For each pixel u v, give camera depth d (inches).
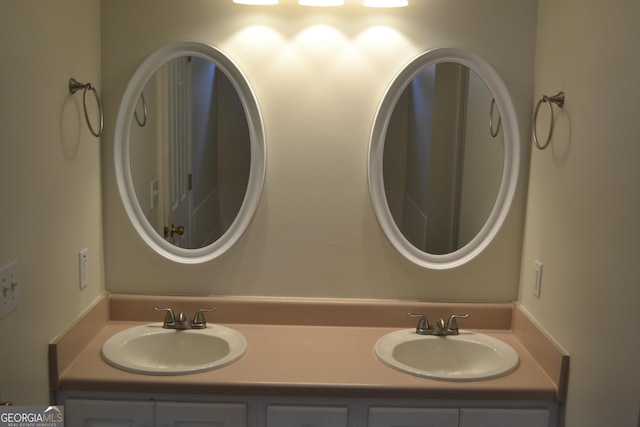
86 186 87.0
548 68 86.7
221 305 94.9
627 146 63.9
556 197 82.4
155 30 91.3
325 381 79.2
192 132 93.2
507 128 93.7
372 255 95.3
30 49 68.8
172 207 94.6
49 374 76.9
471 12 91.3
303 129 93.4
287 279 95.8
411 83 92.0
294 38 91.7
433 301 95.7
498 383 80.0
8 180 64.6
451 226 94.7
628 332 63.0
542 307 86.4
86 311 87.3
